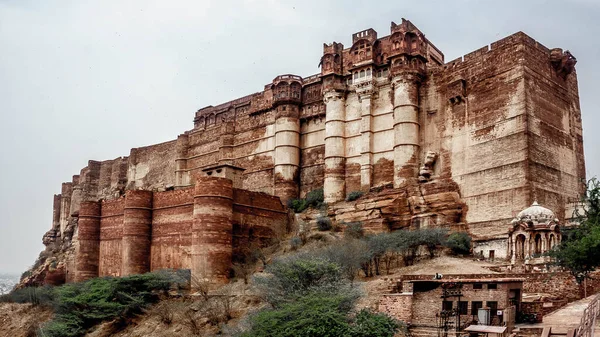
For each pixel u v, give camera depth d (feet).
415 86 169.68
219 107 250.37
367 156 177.47
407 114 166.91
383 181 173.88
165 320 129.70
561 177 148.36
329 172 185.26
